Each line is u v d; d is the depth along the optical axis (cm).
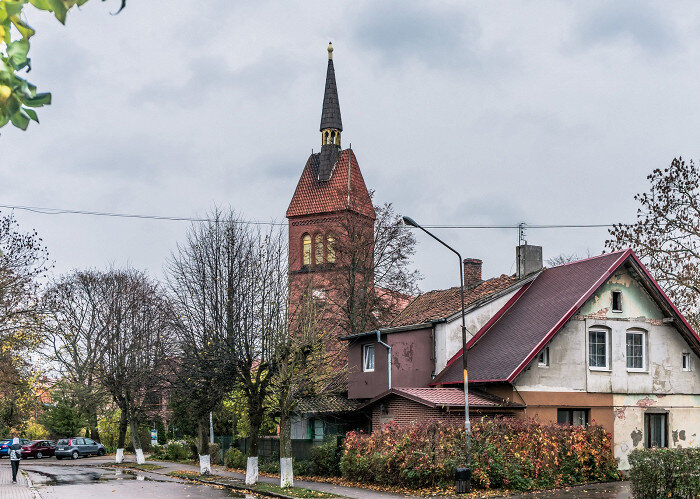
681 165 3884
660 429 3359
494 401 3011
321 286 5181
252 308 3269
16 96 331
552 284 3606
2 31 330
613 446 3192
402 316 4169
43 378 4944
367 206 5766
